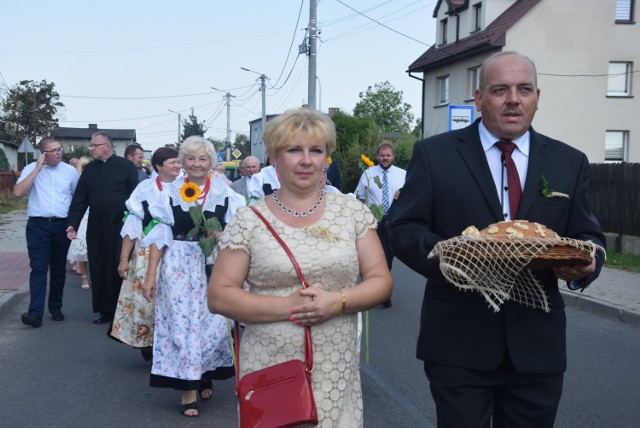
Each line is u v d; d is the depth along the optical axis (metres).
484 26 26.12
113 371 6.08
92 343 7.07
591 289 9.84
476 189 2.76
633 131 25.45
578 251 2.34
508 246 2.34
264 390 2.43
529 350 2.66
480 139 2.84
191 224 4.87
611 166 13.95
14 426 4.70
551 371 2.67
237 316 2.55
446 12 29.12
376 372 5.98
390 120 67.00
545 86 24.77
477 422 2.72
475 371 2.71
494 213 2.72
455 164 2.80
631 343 7.22
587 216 2.76
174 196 4.89
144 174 10.81
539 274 2.69
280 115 2.65
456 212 2.77
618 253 13.40
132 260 6.37
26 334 7.43
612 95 25.22
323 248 2.58
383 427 4.69
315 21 21.19
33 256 7.75
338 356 2.58
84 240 10.16
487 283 2.44
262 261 2.56
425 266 2.65
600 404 5.18
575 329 7.89
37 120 54.28
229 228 2.66
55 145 7.66
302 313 2.46
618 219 13.78
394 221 2.86
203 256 4.89
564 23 24.61
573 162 2.81
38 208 7.73
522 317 2.67
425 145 2.89
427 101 30.64
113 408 5.08
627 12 25.27
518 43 24.47
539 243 2.31
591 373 6.02
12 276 11.01
